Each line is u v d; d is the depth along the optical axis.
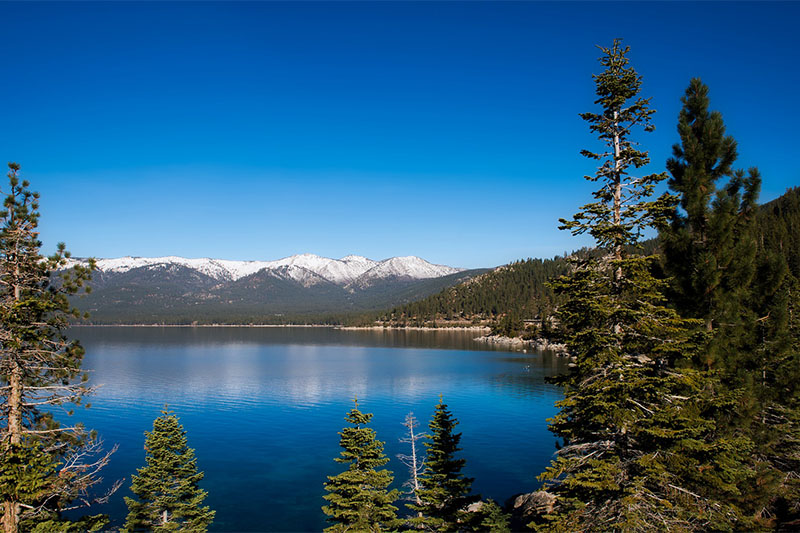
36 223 19.53
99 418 67.38
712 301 18.61
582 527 16.05
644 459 15.16
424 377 103.75
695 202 19.55
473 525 26.55
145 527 30.80
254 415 70.31
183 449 32.38
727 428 17.58
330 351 171.50
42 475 18.52
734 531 16.72
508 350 162.75
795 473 20.22
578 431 17.59
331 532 25.78
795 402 19.67
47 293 19.95
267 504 40.31
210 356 152.88
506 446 54.31
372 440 27.84
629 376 16.03
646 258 16.62
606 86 17.92
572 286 17.33
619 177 17.64
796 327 24.56
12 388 18.81
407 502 38.78
